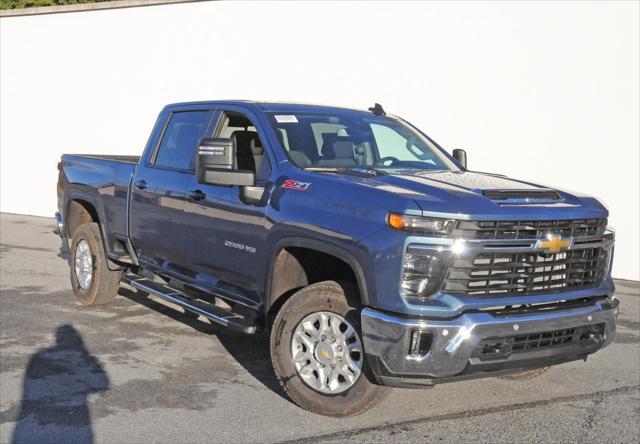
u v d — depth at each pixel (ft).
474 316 14.16
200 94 44.04
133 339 21.76
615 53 31.19
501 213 14.53
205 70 43.68
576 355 15.85
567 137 32.53
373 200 14.94
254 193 17.52
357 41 37.81
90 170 25.27
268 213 17.04
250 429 15.43
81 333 22.24
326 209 15.74
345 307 15.39
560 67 32.42
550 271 15.29
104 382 18.08
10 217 50.65
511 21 33.35
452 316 14.12
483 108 34.35
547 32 32.58
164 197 20.81
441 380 14.39
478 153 34.63
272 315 17.56
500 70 33.78
